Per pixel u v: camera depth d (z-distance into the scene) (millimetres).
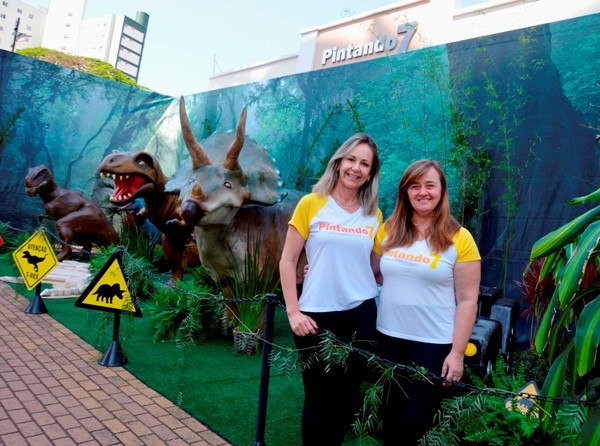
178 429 2520
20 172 9336
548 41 5125
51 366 3287
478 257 1809
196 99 10102
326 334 1764
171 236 6520
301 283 4086
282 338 4523
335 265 1889
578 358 1505
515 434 1967
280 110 8320
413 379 1759
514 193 5129
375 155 1954
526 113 5188
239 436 2490
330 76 7551
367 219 1964
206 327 4219
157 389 3037
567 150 4879
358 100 7043
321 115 7617
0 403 2650
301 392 3178
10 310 4660
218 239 3783
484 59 5566
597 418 1507
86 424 2488
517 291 5023
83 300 3357
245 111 3561
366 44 9312
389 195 6512
